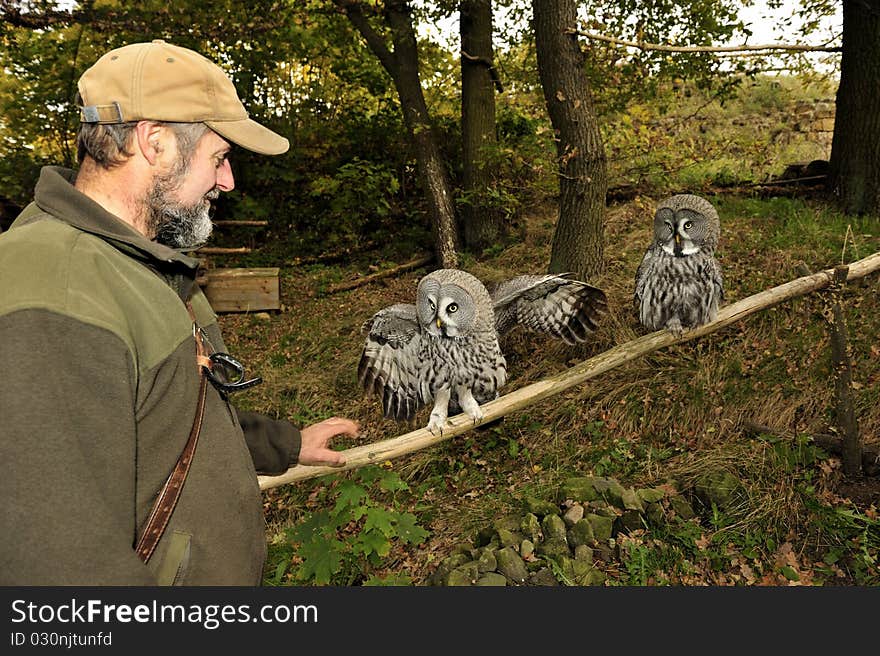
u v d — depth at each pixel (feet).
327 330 22.25
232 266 28.86
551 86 16.56
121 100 3.96
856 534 10.55
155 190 4.19
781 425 13.26
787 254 17.52
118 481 3.28
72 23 22.67
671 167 20.92
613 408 14.67
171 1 24.47
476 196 24.06
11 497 2.91
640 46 13.92
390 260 27.94
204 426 4.20
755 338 14.98
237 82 29.94
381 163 30.42
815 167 23.25
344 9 23.56
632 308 16.46
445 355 9.25
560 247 17.83
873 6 17.07
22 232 3.53
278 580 11.25
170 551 3.82
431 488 14.28
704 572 10.30
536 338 17.15
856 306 15.17
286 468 5.94
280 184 31.35
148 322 3.71
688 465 12.78
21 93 27.91
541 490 12.98
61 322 3.21
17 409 2.99
